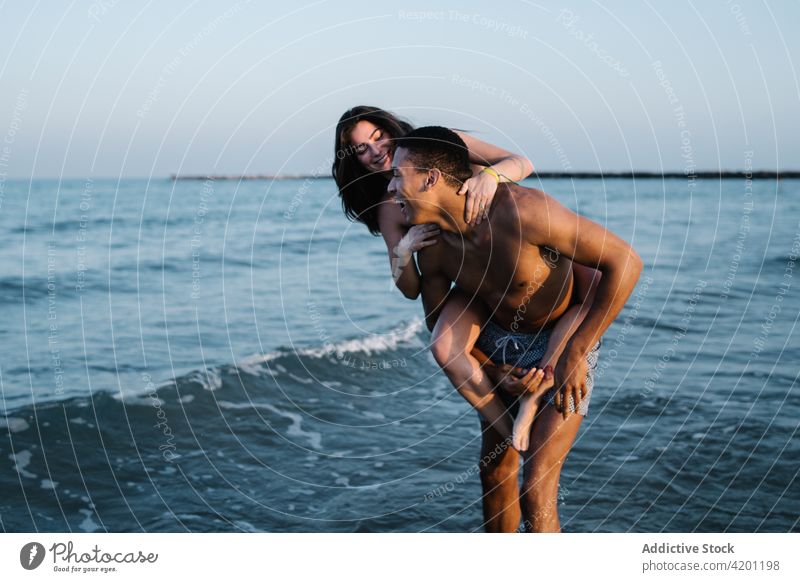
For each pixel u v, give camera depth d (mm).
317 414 5746
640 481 4305
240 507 4164
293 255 14922
